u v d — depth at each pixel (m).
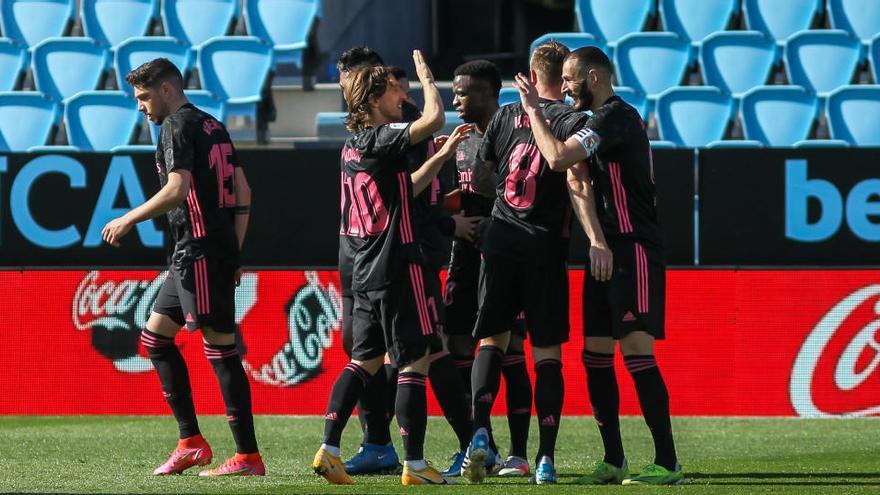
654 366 15.99
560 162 15.17
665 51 36.56
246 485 15.86
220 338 17.41
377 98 15.95
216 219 17.23
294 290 25.94
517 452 17.72
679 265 25.64
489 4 45.19
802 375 25.47
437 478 15.94
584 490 15.09
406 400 15.77
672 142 34.53
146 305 26.00
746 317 25.53
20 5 38.78
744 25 38.16
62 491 15.27
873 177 25.23
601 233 15.71
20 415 26.02
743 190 25.45
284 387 25.97
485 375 16.73
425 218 17.58
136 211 16.47
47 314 26.12
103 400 26.09
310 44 39.34
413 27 45.22
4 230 26.20
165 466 17.45
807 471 17.94
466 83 18.48
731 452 20.66
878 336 25.33
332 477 15.70
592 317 16.33
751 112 34.34
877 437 22.55
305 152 26.03
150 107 17.34
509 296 16.61
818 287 25.41
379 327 15.97
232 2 38.84
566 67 16.27
